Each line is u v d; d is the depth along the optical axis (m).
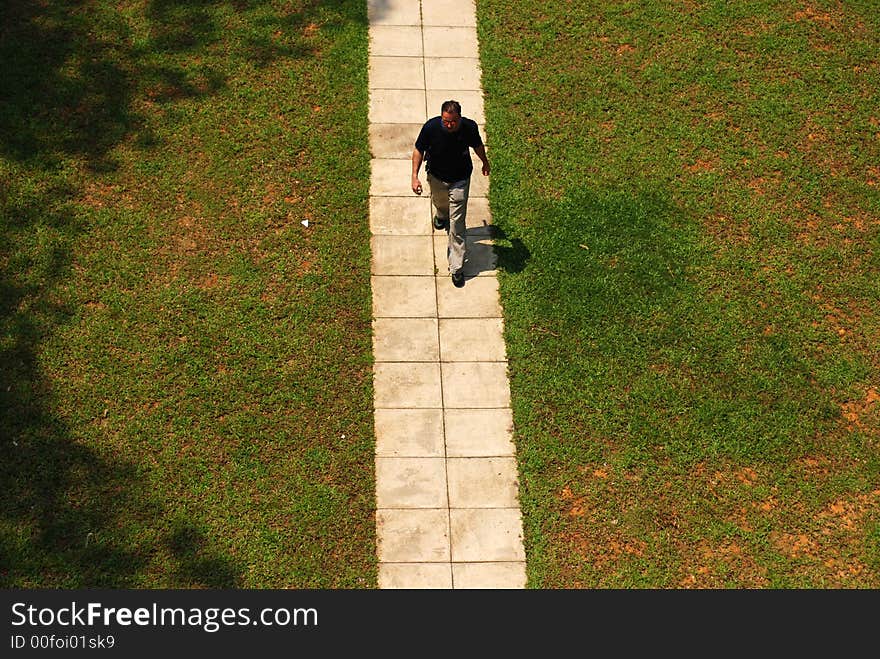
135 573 12.45
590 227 15.88
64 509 12.72
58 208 15.41
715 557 13.03
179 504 12.95
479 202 16.28
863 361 14.73
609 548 13.02
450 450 13.70
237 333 14.41
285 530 12.91
